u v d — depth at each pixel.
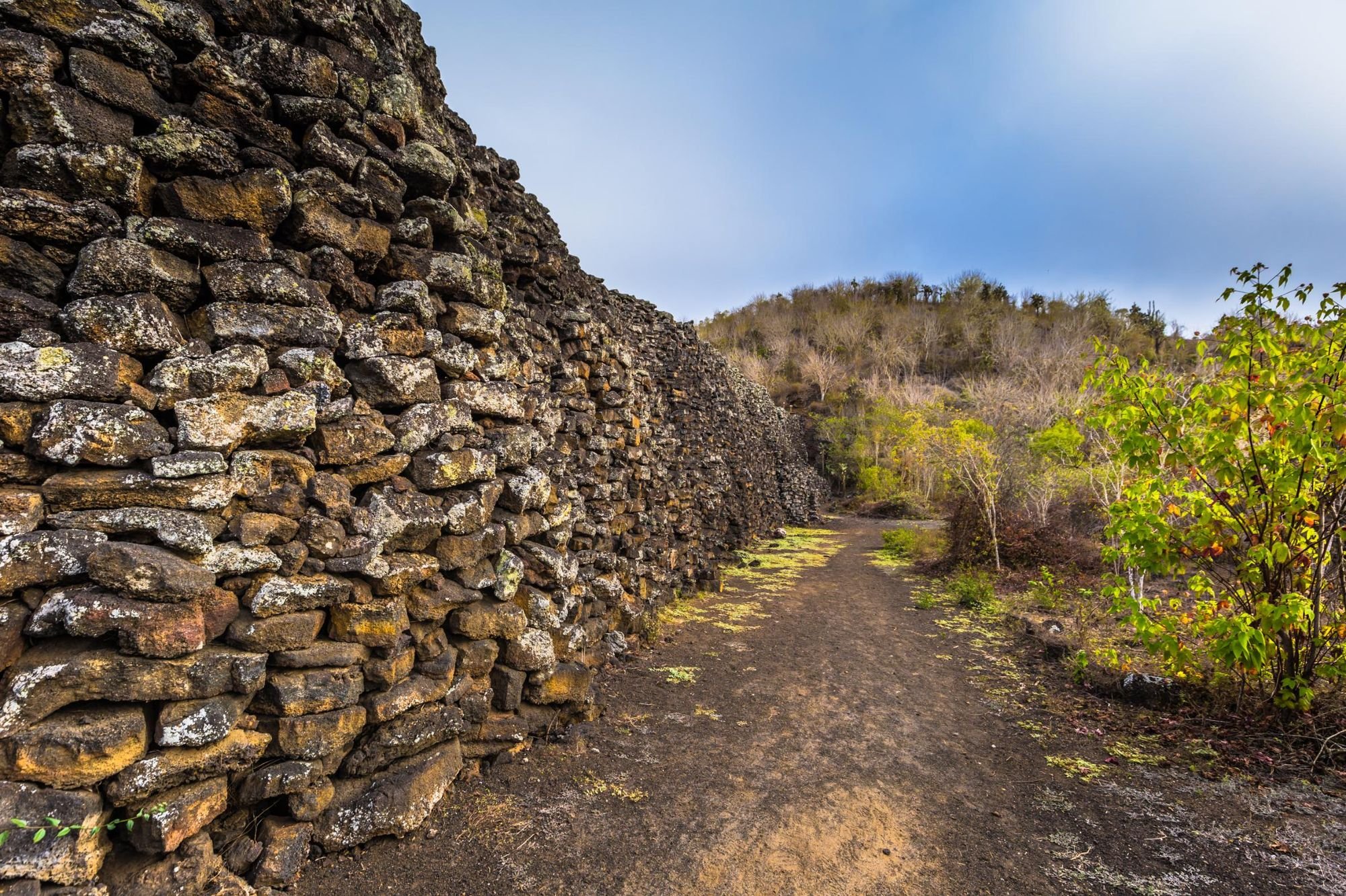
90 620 2.02
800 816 3.40
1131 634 6.84
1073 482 11.81
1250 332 4.30
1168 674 5.24
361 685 2.75
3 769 1.87
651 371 10.47
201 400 2.31
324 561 2.66
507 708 3.61
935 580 11.29
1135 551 5.05
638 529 7.20
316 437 2.72
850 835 3.24
